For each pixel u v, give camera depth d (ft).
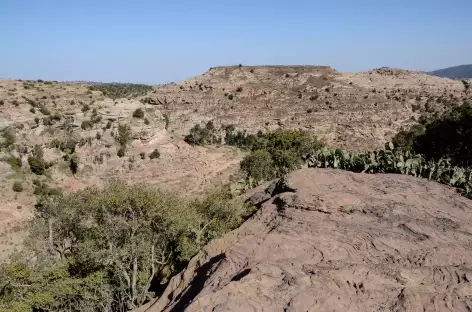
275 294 35.53
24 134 212.43
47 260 103.35
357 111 343.87
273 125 347.77
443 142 160.45
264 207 64.75
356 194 64.03
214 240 59.77
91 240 84.43
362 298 36.04
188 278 52.70
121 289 80.64
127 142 232.94
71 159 212.84
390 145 106.42
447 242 49.55
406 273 40.60
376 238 49.37
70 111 240.73
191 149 251.39
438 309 34.40
